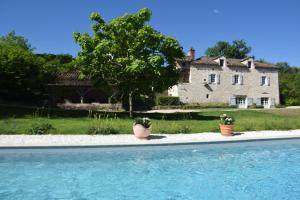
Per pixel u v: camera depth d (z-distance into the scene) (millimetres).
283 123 23797
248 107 56281
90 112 28438
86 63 29891
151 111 42562
